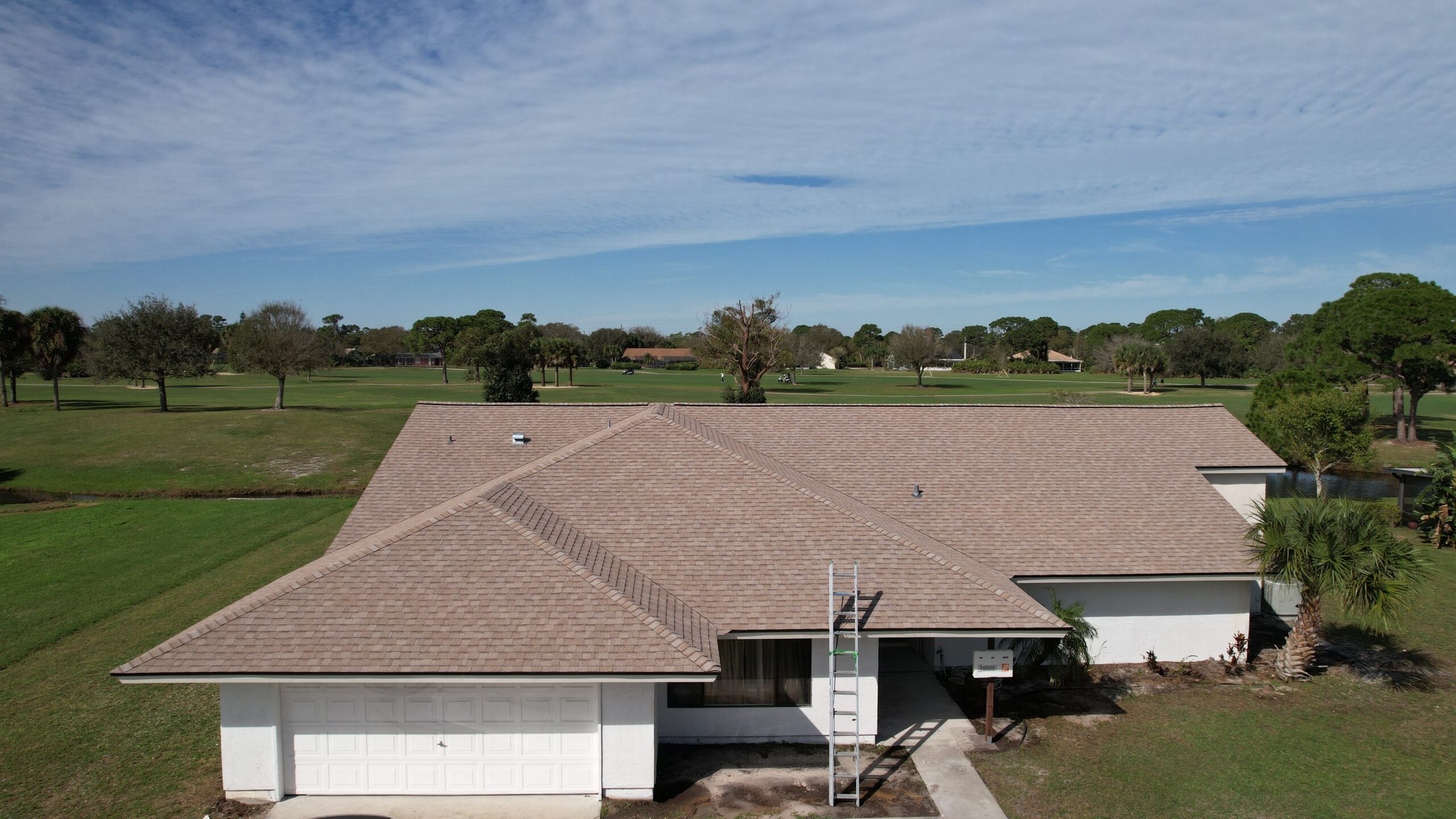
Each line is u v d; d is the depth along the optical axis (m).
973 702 15.79
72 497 39.56
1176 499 19.17
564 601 12.58
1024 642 16.81
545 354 100.50
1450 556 27.28
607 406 23.70
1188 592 17.72
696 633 12.48
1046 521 18.17
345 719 12.35
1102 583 17.48
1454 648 18.89
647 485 16.58
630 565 14.34
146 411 60.50
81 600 21.64
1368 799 12.29
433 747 12.43
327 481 42.34
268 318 68.50
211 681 11.27
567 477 16.80
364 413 60.91
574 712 12.42
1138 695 16.19
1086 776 12.98
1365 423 40.19
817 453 20.72
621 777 12.34
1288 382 47.44
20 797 12.27
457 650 11.69
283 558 25.91
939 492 19.16
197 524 31.06
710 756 13.70
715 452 17.59
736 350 77.38
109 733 14.38
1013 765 13.34
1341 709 15.58
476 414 23.23
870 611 13.48
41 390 85.19
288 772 12.40
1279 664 17.12
